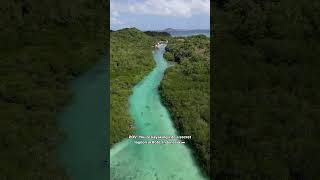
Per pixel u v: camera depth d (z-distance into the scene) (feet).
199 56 130.93
